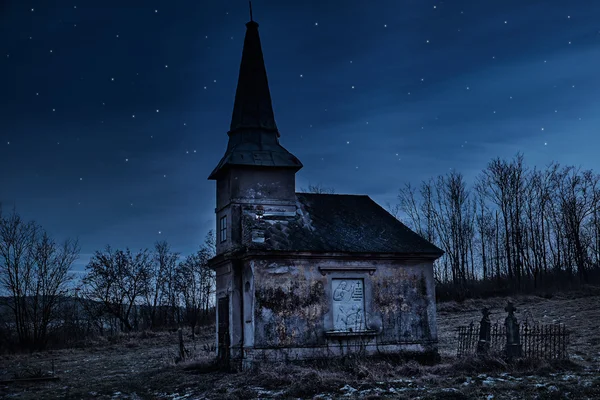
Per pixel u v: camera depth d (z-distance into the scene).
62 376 24.80
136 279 63.12
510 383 14.91
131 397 17.09
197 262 63.69
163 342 42.56
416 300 21.80
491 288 54.12
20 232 48.19
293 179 23.39
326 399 14.50
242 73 25.06
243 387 17.03
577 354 20.22
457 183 62.03
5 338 45.31
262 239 20.86
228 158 22.73
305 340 20.28
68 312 55.91
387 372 17.94
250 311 20.55
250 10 26.05
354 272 21.30
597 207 56.62
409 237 22.86
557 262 58.72
